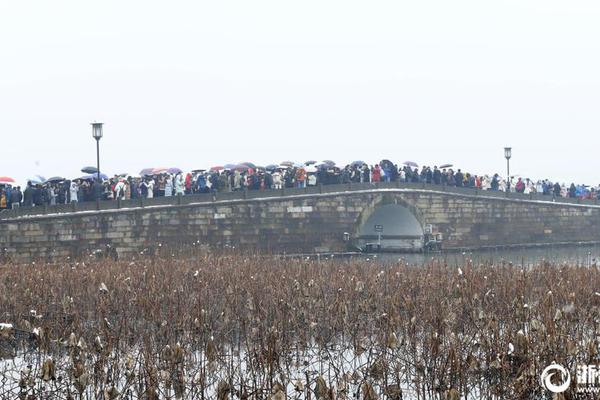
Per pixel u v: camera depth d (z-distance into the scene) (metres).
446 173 101.69
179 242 78.56
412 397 28.64
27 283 44.81
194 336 33.28
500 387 27.00
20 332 34.75
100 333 33.94
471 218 99.56
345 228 89.56
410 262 76.62
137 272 48.84
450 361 28.30
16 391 29.83
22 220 69.06
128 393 28.02
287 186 88.62
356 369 29.12
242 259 62.12
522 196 104.31
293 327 35.50
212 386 29.23
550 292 35.81
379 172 93.31
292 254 84.94
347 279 45.59
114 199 75.81
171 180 81.50
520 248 101.75
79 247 72.00
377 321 35.50
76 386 27.58
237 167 87.44
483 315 34.72
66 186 75.12
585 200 110.31
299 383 26.53
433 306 36.75
